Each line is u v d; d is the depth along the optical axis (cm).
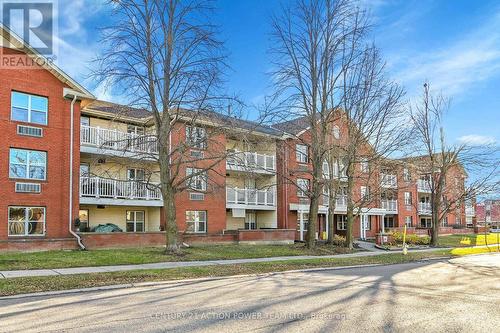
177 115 1975
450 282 1307
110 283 1197
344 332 689
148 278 1295
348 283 1267
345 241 2781
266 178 3353
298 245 2652
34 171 2097
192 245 2369
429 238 3497
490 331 712
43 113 2142
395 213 4675
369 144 2800
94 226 2477
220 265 1661
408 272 1602
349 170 2725
